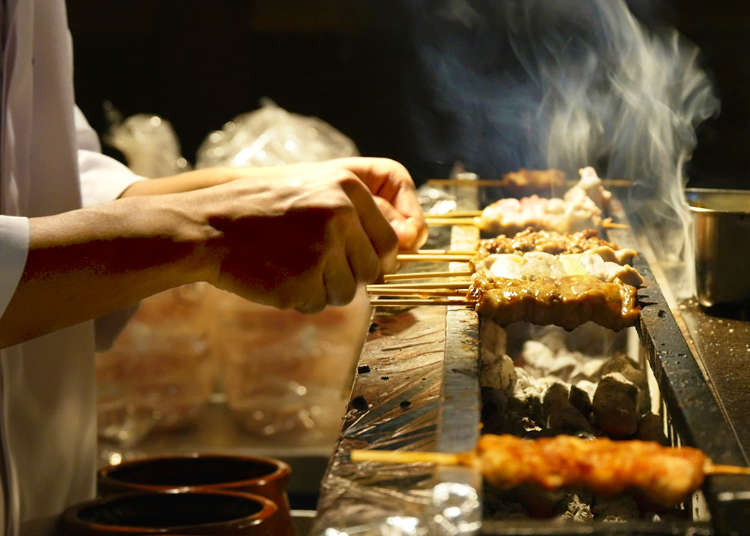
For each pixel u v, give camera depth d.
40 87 1.08
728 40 1.77
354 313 1.55
